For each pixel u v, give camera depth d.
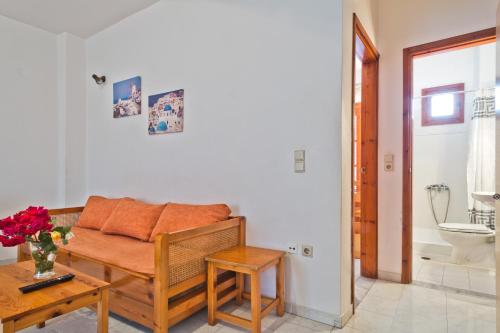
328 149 1.95
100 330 1.53
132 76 3.18
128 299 1.81
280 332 1.82
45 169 3.51
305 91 2.04
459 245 3.11
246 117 2.32
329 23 1.95
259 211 2.24
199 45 2.61
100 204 3.01
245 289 2.28
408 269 2.61
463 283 2.61
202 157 2.58
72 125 3.60
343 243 1.93
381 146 2.76
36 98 3.44
